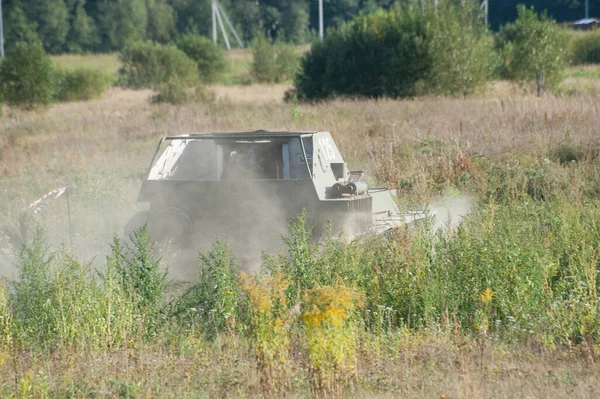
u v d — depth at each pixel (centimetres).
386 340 2958
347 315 2614
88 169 7594
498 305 3216
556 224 4172
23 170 7850
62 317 3111
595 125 7662
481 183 5869
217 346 2977
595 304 3156
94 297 3259
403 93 15138
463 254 3506
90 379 2697
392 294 3322
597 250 3684
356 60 15925
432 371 2617
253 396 2497
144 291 3294
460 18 15188
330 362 2477
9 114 15412
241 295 3391
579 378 2527
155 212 4344
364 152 7262
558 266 3616
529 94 13925
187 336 3127
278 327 2594
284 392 2481
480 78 14588
